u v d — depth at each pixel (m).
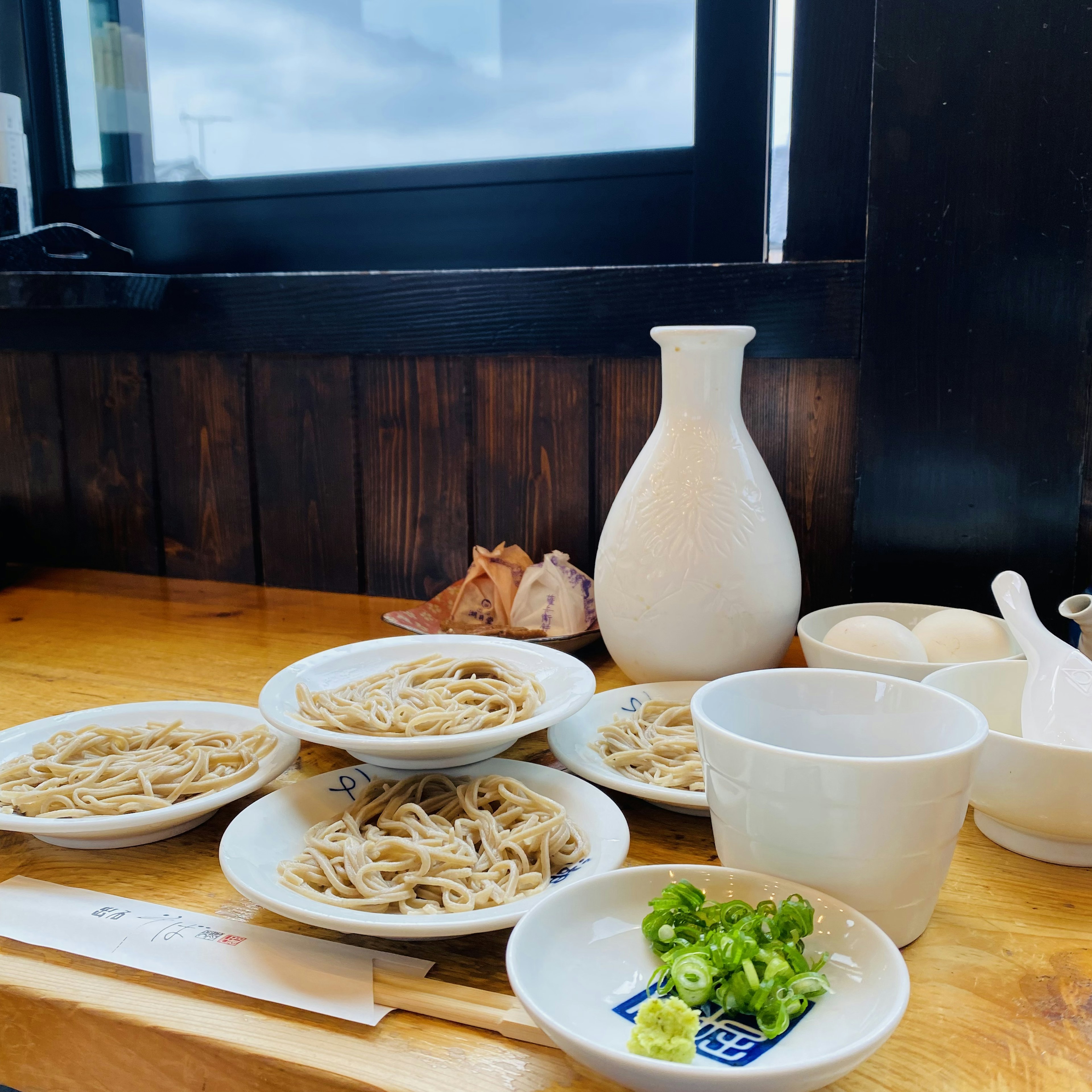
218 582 1.37
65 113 1.44
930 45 0.92
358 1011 0.47
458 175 1.22
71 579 1.40
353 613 1.20
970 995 0.48
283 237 1.33
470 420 1.19
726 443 0.85
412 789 0.65
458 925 0.48
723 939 0.45
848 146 1.00
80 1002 0.49
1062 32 0.88
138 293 1.19
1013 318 0.93
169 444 1.36
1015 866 0.61
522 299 1.09
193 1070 0.46
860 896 0.49
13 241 1.15
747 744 0.50
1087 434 0.94
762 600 0.84
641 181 1.16
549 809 0.62
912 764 0.47
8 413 1.45
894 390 0.98
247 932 0.53
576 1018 0.44
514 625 1.03
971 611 0.86
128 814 0.62
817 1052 0.41
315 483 1.28
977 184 0.92
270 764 0.69
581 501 1.15
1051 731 0.63
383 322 1.16
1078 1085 0.42
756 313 1.01
